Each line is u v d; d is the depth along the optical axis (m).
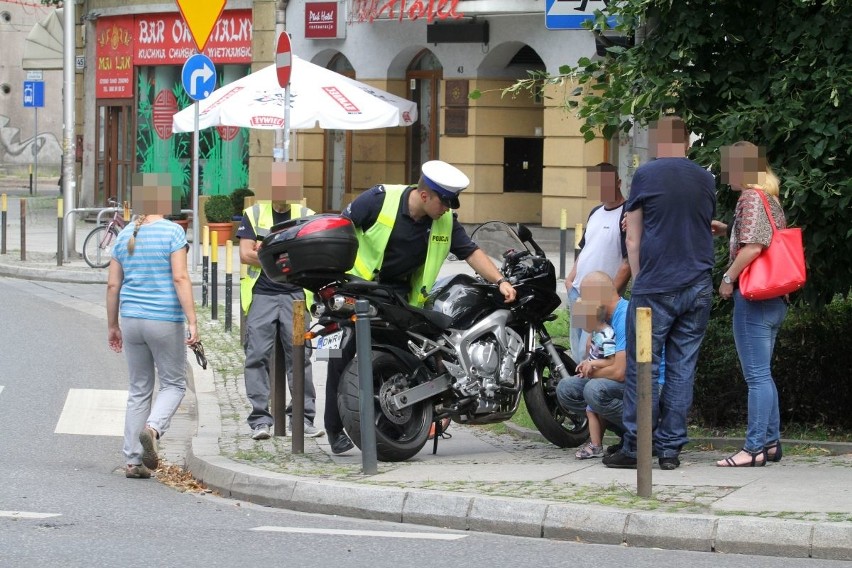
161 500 10.73
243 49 39.97
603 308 11.50
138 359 11.73
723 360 12.70
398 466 11.35
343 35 36.41
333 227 11.29
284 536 9.30
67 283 29.02
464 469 11.13
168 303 11.62
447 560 8.61
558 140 32.59
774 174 11.57
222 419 14.13
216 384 16.39
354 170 37.22
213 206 35.09
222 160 41.06
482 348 11.92
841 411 12.56
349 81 31.58
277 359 13.04
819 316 12.79
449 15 32.91
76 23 47.03
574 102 13.33
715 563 8.50
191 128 29.22
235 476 10.98
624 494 9.81
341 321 11.44
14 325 22.17
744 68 12.16
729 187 12.34
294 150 29.95
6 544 8.92
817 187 11.51
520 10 32.16
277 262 11.41
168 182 11.74
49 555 8.62
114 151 44.97
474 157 34.31
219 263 31.17
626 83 12.40
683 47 12.05
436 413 11.88
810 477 10.36
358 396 11.11
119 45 44.09
